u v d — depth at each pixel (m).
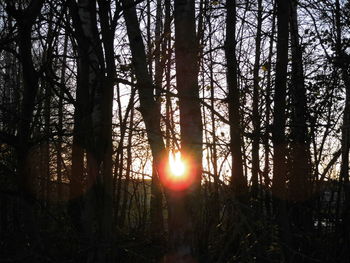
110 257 4.01
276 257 5.58
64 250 4.25
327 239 7.51
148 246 6.13
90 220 4.25
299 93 7.89
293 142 7.59
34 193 3.92
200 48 6.05
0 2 3.83
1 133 3.54
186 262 4.21
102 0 3.74
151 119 4.47
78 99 4.23
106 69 3.86
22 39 3.35
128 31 4.75
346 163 7.91
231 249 5.50
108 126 3.95
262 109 7.03
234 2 6.54
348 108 8.37
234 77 6.93
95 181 4.01
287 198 7.41
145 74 4.66
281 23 6.83
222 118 3.83
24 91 3.54
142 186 10.37
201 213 5.96
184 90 4.51
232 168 7.09
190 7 4.65
